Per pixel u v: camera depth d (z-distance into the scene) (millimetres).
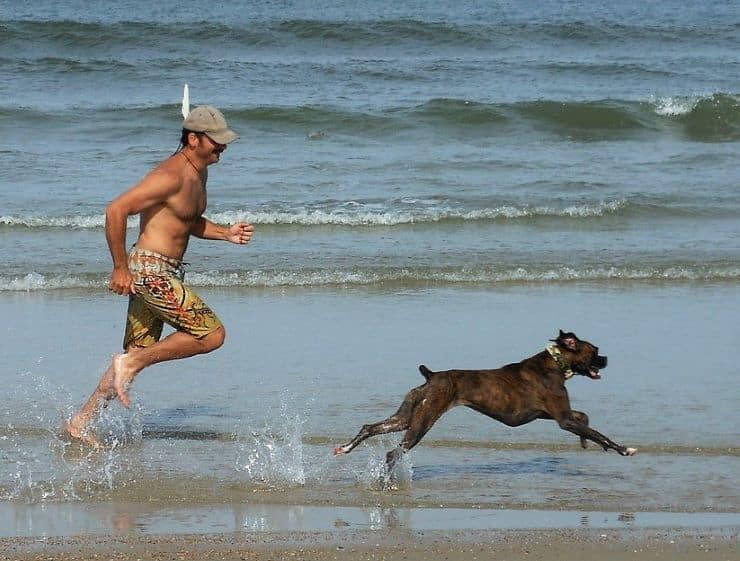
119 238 8875
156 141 26234
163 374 11445
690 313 14039
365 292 15117
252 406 10406
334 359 11945
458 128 28656
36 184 21266
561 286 15539
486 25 47719
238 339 12727
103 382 9352
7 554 6797
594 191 21484
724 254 17266
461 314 13914
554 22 51688
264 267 16188
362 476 8555
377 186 21750
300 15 58000
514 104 29516
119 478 8422
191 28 43500
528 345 12469
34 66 36406
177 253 9188
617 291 15258
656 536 7227
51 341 12562
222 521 7484
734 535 7262
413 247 17594
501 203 20422
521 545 7051
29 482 8305
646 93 35000
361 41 45031
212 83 34875
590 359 8898
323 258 16797
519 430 9883
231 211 19188
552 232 18891
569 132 29016
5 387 10875
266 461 8883
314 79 35875
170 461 8875
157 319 9383
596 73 38750
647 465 8859
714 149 26641
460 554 6895
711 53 45688
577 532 7289
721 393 10797
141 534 7191
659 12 63469
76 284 15250
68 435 9391
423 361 11836
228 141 9102
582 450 9305
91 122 28078
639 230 19062
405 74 37156
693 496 8117
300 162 23922
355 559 6793
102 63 36844
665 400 10578
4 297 14617
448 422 10078
